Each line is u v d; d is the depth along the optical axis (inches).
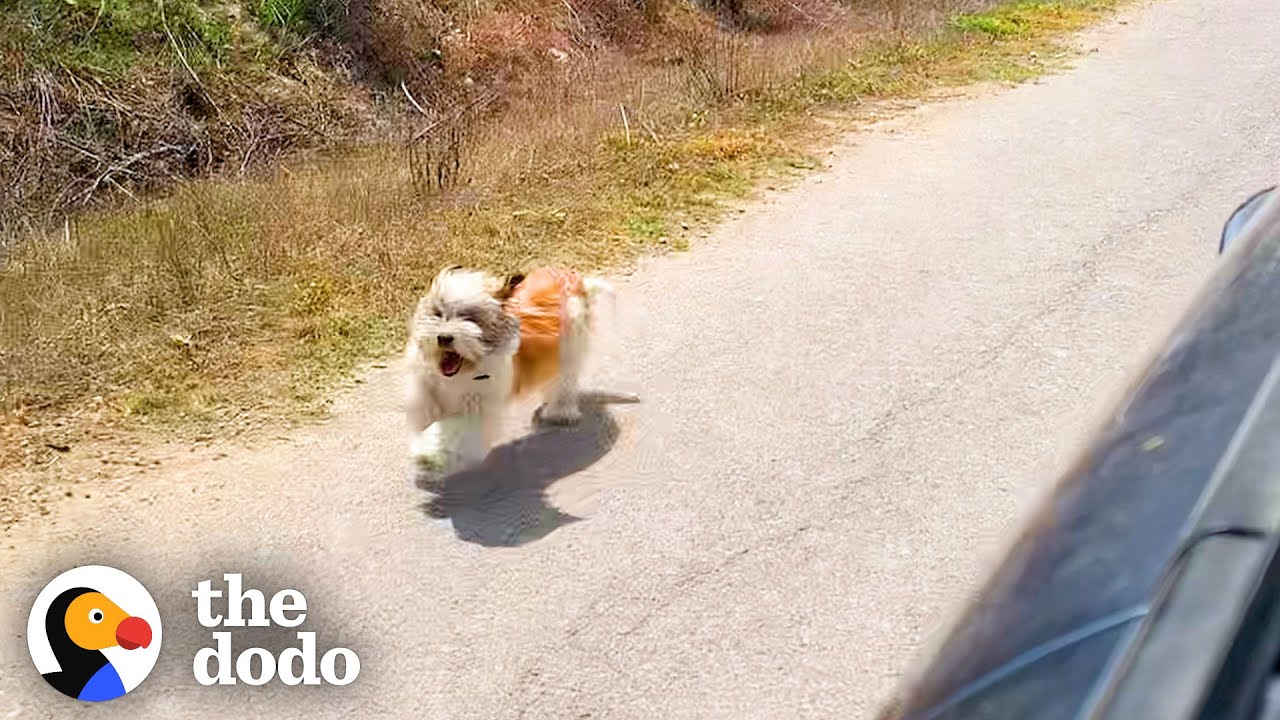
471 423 115.8
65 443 127.3
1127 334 150.9
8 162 247.0
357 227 185.5
